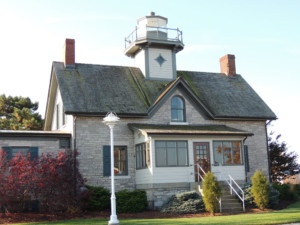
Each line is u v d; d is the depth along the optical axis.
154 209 21.19
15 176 18.53
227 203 20.44
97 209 20.83
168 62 28.17
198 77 29.77
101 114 22.86
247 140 27.09
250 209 20.58
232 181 23.17
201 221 15.73
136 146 23.52
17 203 19.23
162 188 21.55
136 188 23.19
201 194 21.25
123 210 20.56
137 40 27.16
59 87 23.75
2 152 19.17
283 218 16.06
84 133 22.61
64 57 25.97
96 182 22.44
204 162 22.89
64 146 22.50
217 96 28.08
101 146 22.89
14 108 37.59
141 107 24.44
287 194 25.03
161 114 24.81
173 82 25.22
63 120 25.22
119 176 23.06
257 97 29.55
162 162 21.72
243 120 27.22
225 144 23.67
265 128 27.98
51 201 18.95
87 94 23.89
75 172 20.20
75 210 19.75
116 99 24.38
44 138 22.02
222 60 32.16
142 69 27.75
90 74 25.92
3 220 17.72
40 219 18.09
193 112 25.72
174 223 15.28
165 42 27.55
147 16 28.52
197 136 22.59
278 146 32.19
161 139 21.92
